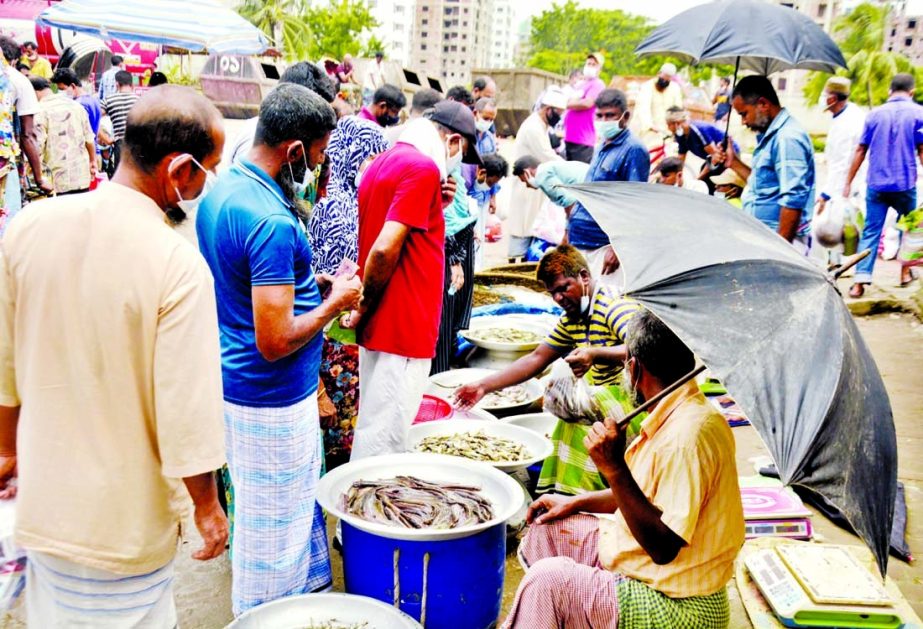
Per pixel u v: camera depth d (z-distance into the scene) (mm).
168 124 1799
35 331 1809
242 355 2562
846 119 8227
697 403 2242
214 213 2504
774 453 1678
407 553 2621
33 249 1807
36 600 1960
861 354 1860
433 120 3668
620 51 105938
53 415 1821
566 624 2328
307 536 2791
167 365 1809
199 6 8141
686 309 1886
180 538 2053
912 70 27469
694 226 2143
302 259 2596
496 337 5020
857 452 1776
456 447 3584
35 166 7094
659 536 2125
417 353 3312
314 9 69312
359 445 3422
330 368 4020
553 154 8453
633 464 2336
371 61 15602
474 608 2725
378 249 3127
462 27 143375
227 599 3109
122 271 1781
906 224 7828
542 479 3590
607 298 3521
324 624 2453
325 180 4125
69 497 1830
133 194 1836
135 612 1940
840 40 31859
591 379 3549
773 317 1822
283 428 2621
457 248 4695
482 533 2684
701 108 14633
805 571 3104
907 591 3234
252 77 20203
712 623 2262
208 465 1870
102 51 13656
